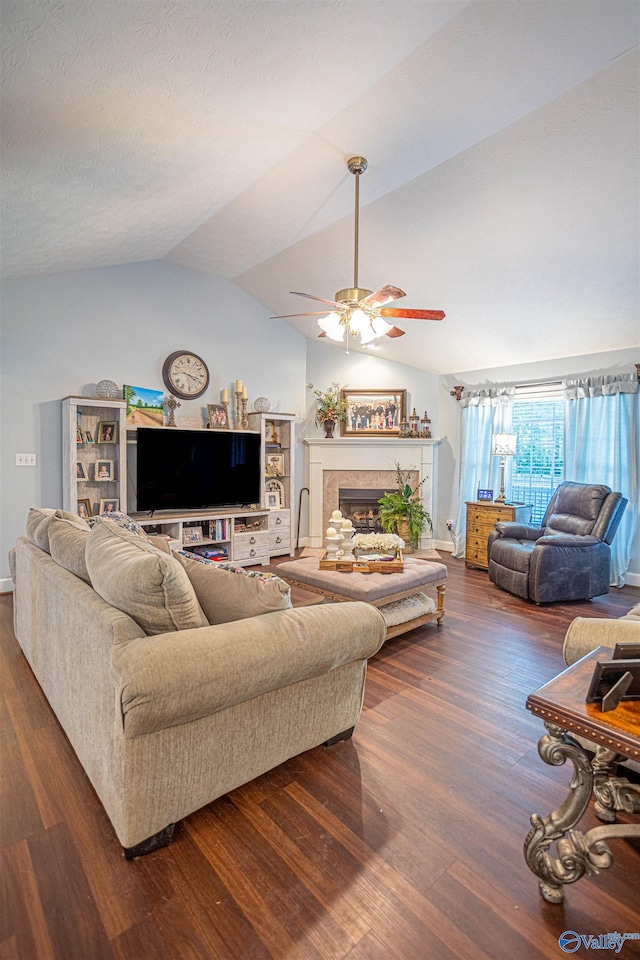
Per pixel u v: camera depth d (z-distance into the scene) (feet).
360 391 21.33
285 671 5.63
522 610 13.48
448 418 21.30
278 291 17.95
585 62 6.97
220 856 5.11
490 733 7.48
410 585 11.17
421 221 11.69
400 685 9.03
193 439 16.47
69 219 10.19
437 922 4.41
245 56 6.00
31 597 8.60
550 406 18.33
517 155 9.14
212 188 10.50
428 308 15.90
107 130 7.13
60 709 7.11
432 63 6.84
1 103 5.97
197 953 4.09
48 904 4.51
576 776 4.59
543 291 13.52
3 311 13.48
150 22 5.06
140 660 4.69
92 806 5.79
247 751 5.85
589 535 14.60
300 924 4.37
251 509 18.01
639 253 11.09
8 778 6.27
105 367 15.31
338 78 6.89
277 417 18.63
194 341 17.37
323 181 10.43
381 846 5.26
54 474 14.43
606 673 4.41
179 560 6.68
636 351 15.74
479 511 18.08
